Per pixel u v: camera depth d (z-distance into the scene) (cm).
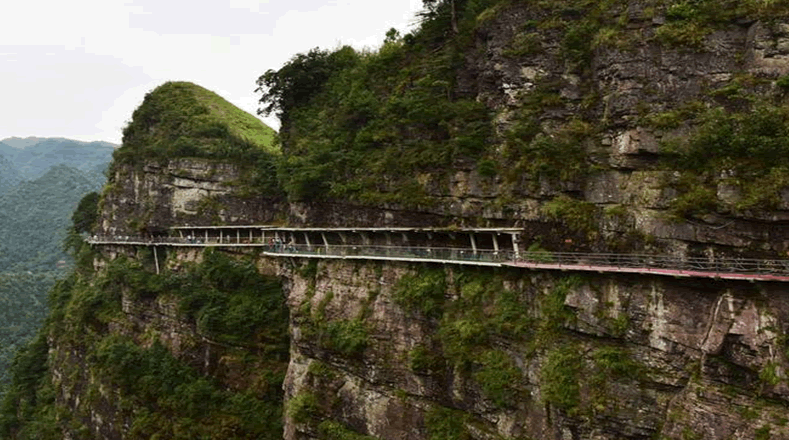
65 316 8088
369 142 4966
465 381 3497
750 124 3039
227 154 7238
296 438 4353
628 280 3016
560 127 3862
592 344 3072
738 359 2612
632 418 2822
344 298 4391
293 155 5772
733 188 2959
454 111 4419
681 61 3469
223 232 6706
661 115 3353
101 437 6056
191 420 5197
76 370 7150
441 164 4253
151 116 8744
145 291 6669
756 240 2878
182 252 6794
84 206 9700
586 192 3556
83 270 8712
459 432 3475
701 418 2620
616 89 3575
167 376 5681
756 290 2655
